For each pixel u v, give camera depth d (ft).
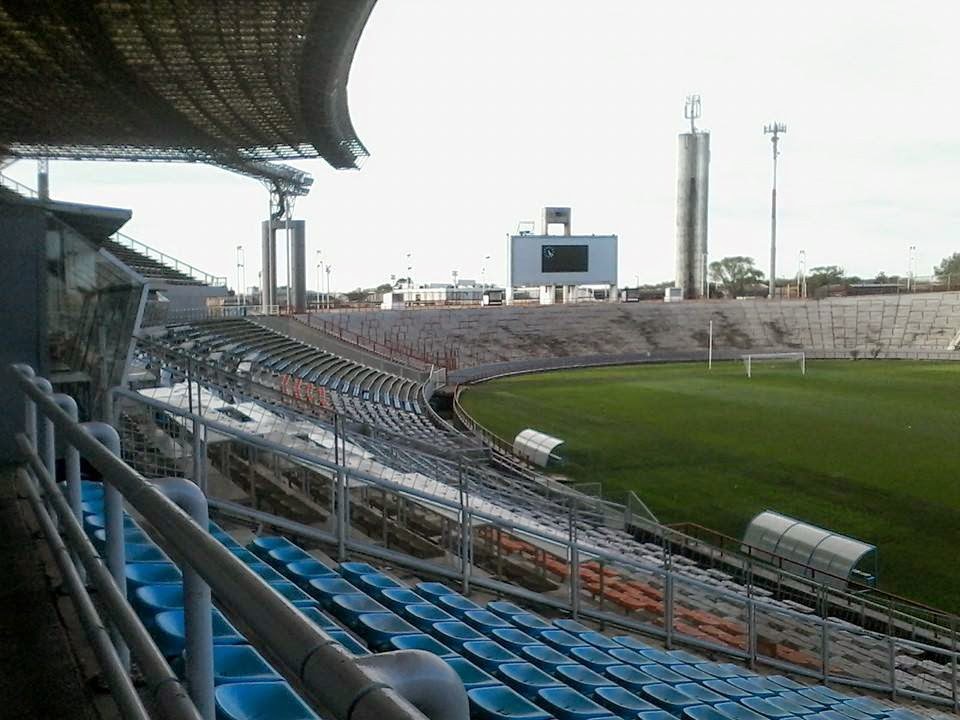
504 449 81.15
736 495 65.46
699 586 31.32
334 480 24.18
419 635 16.28
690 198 274.16
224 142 86.58
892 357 183.62
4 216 18.79
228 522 22.99
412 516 33.27
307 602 16.01
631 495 53.11
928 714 32.07
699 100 272.51
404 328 165.17
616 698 18.16
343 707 2.69
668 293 239.50
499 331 176.86
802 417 100.22
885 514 59.77
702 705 19.39
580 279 198.18
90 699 8.30
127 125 78.33
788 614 33.47
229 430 20.66
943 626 41.70
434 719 3.10
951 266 402.52
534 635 22.33
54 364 20.06
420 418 91.09
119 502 7.29
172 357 37.93
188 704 4.21
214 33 52.95
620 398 119.14
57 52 55.77
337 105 72.18
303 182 144.36
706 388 129.80
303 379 87.45
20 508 14.70
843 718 23.29
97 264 20.98
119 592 6.27
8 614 10.27
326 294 255.09
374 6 50.96
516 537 33.19
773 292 238.07
